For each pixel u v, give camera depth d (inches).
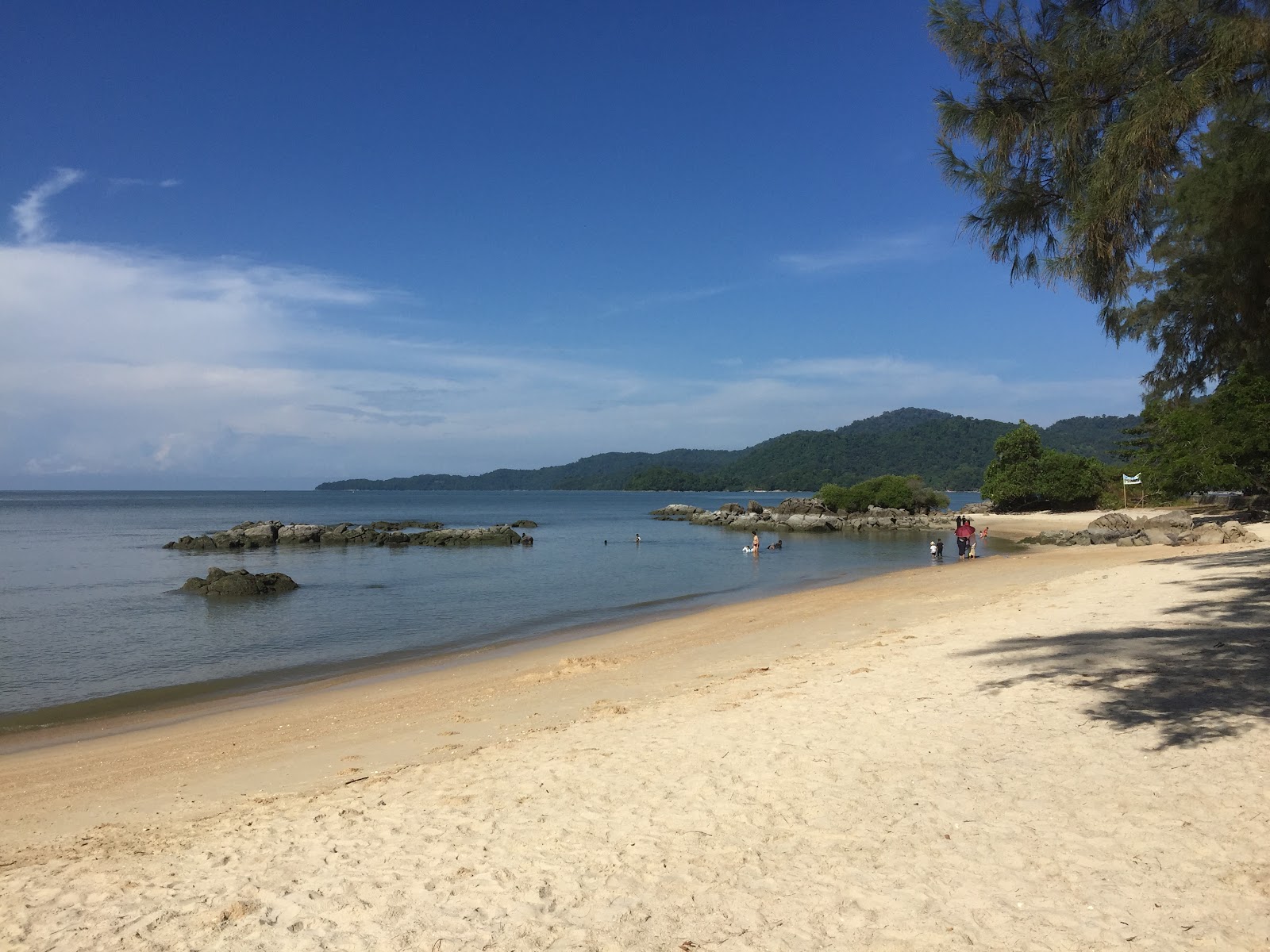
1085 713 328.8
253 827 273.0
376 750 405.4
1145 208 277.0
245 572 1315.2
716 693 448.5
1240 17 249.8
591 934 180.4
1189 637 461.7
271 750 430.3
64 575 1587.1
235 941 184.2
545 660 689.0
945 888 191.8
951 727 327.3
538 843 237.3
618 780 294.7
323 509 6023.6
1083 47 283.6
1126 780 251.8
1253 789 233.8
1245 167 296.0
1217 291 381.7
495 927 185.8
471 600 1202.6
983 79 302.4
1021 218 309.4
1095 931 167.3
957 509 4212.6
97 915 201.6
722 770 296.2
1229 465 1722.4
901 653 511.2
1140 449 2989.7
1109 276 289.7
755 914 185.3
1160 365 476.7
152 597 1248.8
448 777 320.2
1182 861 195.5
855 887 195.6
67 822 323.3
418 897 204.2
